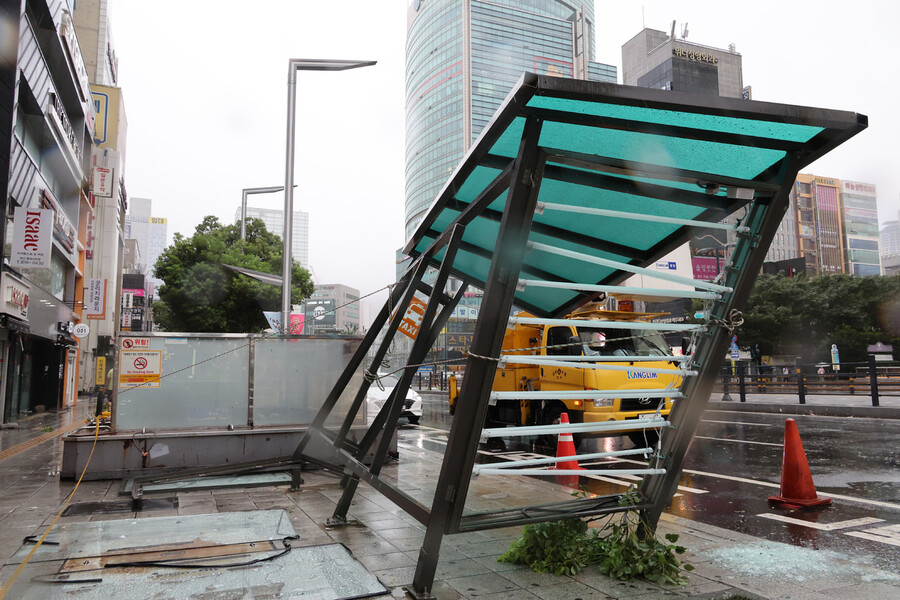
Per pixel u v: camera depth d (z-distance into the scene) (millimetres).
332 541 4281
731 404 18656
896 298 38406
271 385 7867
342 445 5242
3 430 15008
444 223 4988
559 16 152750
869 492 6281
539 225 4316
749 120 2871
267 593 3143
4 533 4547
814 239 103750
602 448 10656
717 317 3680
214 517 4980
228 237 37188
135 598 3076
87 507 5492
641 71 100750
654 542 3627
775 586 3359
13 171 15617
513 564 3777
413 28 159625
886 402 16828
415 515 3385
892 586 3369
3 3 15031
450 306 5621
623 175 3301
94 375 39188
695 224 3504
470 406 3143
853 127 2984
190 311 31672
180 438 7215
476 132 130625
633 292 3352
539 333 10883
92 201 31484
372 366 5137
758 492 6406
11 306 15562
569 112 2863
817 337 38469
